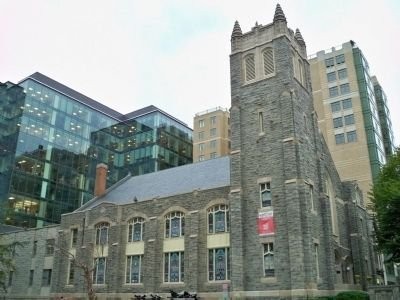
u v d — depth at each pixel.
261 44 40.03
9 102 74.19
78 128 81.25
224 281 35.84
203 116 112.12
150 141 89.00
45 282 52.06
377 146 87.56
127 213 45.34
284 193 33.75
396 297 30.64
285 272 31.75
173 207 41.47
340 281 37.91
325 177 40.41
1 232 62.44
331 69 96.25
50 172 73.56
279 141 35.50
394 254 37.50
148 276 40.84
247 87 39.25
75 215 50.62
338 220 41.62
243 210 35.38
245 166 36.78
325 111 94.00
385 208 37.88
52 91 78.12
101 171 57.72
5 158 69.56
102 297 43.34
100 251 46.00
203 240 38.38
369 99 91.31
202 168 47.41
